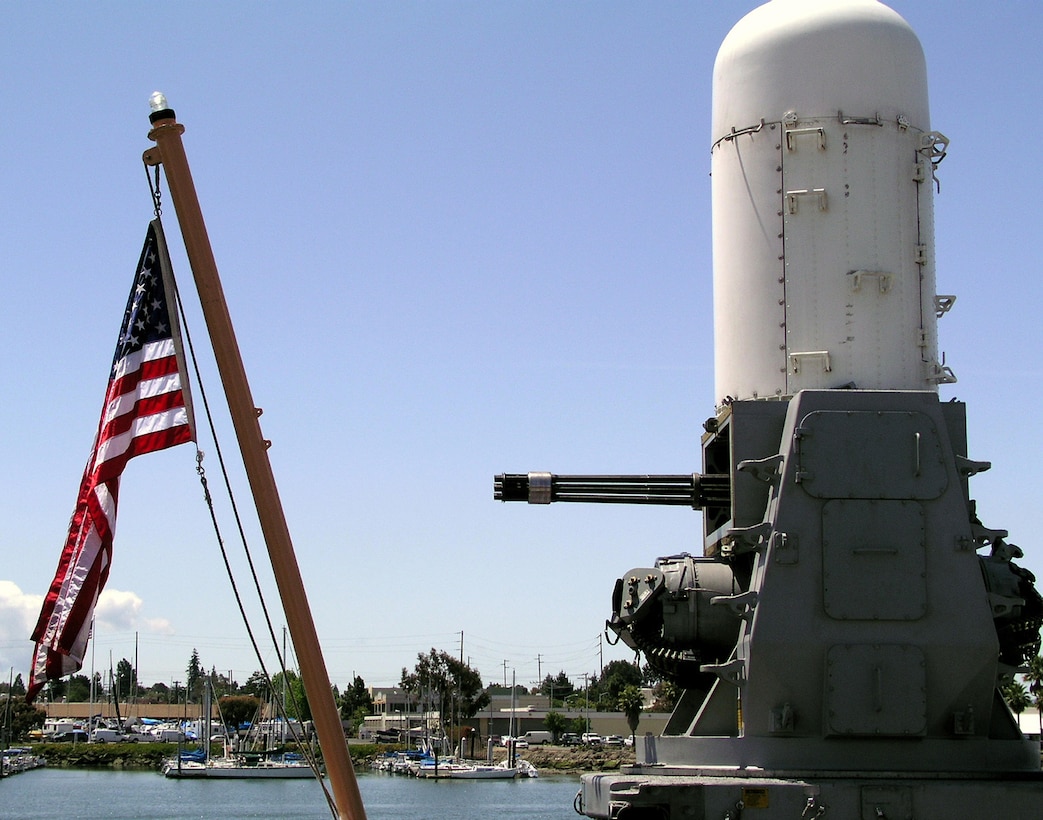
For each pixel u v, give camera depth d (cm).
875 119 1528
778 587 1316
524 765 10288
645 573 1506
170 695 19788
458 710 12075
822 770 1292
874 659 1304
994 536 1337
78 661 1093
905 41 1566
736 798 1251
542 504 1566
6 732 13200
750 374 1526
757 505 1405
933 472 1334
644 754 1447
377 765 11369
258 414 1065
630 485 1552
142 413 1112
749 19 1622
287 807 7850
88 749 13000
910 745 1320
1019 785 1270
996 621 1409
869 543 1320
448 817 6750
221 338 1055
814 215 1515
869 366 1488
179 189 1057
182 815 7219
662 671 1527
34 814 7331
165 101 1059
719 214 1599
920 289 1527
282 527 1059
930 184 1570
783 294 1514
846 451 1334
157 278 1123
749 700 1329
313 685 1057
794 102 1538
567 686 16512
